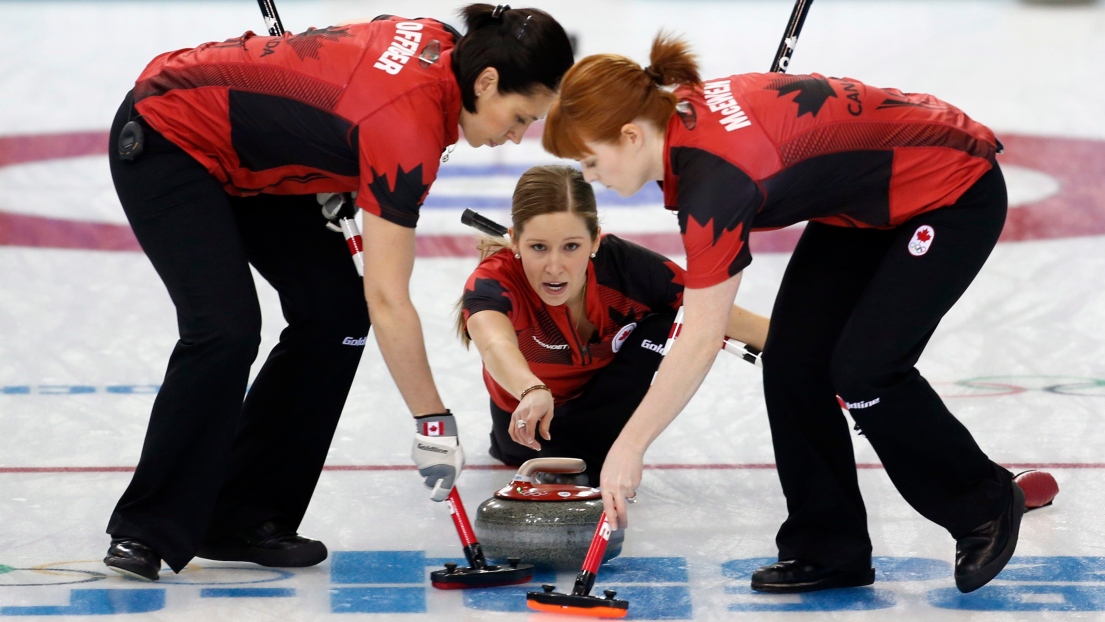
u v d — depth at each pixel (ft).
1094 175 99.86
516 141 35.70
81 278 75.82
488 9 34.30
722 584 37.83
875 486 46.85
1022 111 124.47
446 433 35.83
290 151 35.70
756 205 32.27
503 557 38.86
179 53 37.76
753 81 34.14
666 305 44.75
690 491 46.78
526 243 41.09
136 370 60.54
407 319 34.19
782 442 37.37
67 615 34.86
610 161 32.68
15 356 62.08
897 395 35.50
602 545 35.04
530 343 44.80
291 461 39.91
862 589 37.45
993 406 54.65
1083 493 45.11
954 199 34.86
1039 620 34.78
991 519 36.37
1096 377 58.65
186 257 36.17
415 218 33.99
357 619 34.73
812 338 36.50
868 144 34.01
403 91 33.76
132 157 35.86
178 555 37.60
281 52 35.47
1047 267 77.00
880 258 36.94
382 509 44.83
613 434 45.68
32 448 50.16
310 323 38.99
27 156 107.76
